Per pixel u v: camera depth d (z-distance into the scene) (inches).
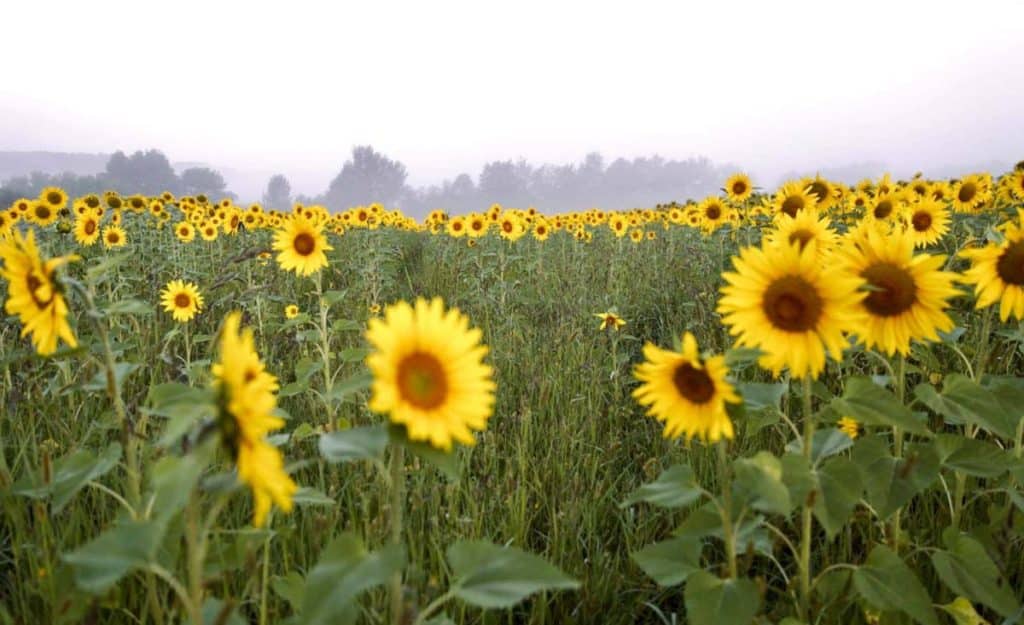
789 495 83.6
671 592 122.2
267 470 54.2
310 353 226.1
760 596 83.0
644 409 192.5
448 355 62.6
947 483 125.3
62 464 88.4
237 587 104.3
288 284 329.7
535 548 136.2
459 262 448.1
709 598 83.7
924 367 155.5
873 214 297.7
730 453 152.9
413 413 60.4
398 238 602.9
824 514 84.3
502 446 170.4
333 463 135.6
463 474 146.3
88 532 110.3
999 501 131.4
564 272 409.1
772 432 162.6
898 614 96.9
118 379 88.7
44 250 263.6
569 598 120.3
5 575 108.9
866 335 96.9
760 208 316.2
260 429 55.5
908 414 86.3
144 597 97.9
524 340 255.3
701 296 260.7
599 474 162.4
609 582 120.6
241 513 118.3
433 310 64.4
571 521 131.4
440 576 109.7
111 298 229.3
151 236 446.0
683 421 85.7
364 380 79.8
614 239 591.2
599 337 250.4
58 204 408.8
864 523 126.3
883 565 89.7
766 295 87.7
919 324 95.3
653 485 92.5
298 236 204.5
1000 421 96.3
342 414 165.5
